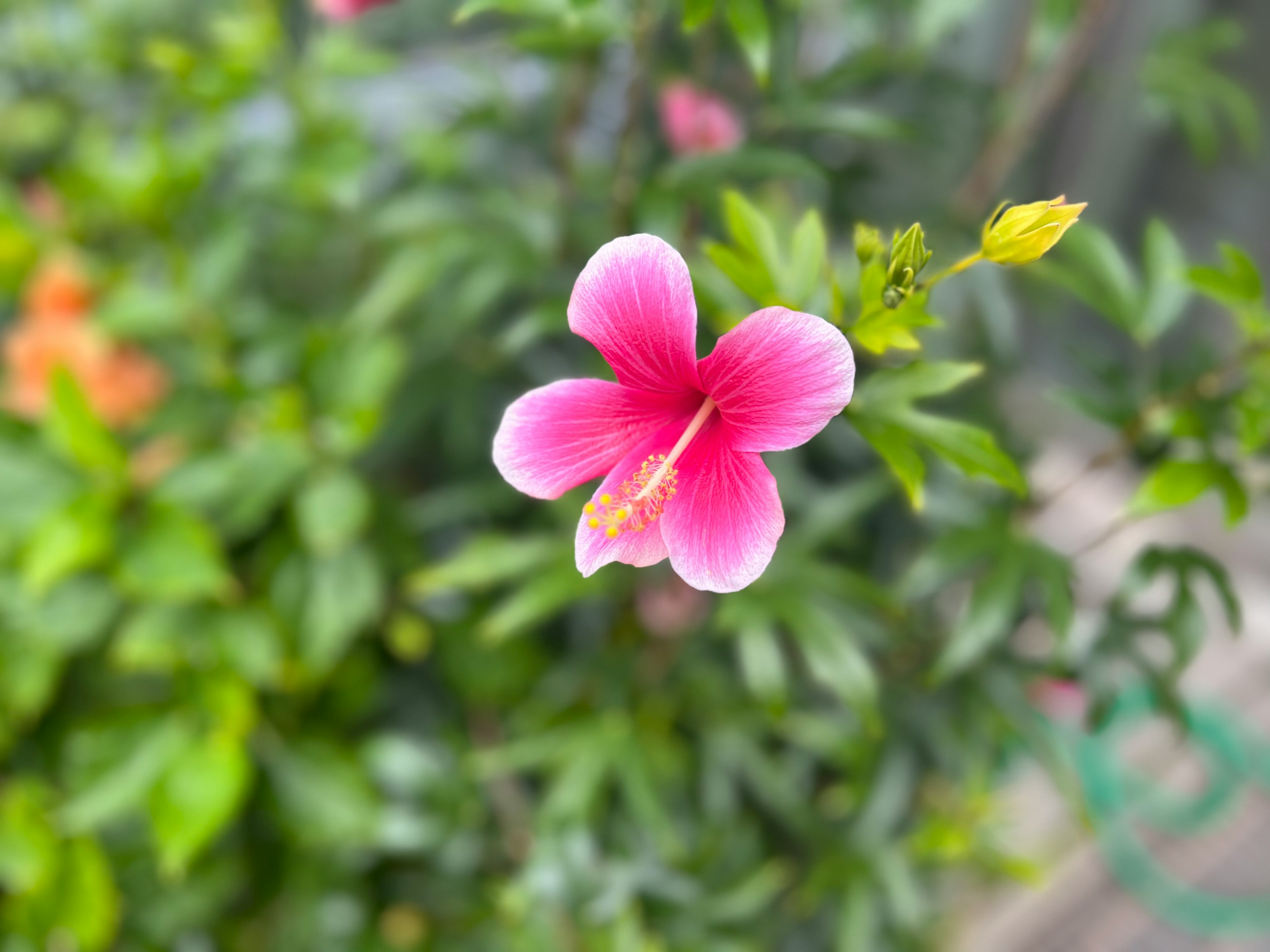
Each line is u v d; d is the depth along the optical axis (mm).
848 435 656
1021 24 798
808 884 621
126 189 615
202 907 602
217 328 625
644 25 481
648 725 621
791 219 665
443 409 706
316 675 581
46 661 547
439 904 658
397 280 593
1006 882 807
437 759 635
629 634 651
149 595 513
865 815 616
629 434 304
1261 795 892
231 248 612
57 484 534
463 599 659
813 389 269
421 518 639
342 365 573
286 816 577
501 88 637
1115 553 1005
